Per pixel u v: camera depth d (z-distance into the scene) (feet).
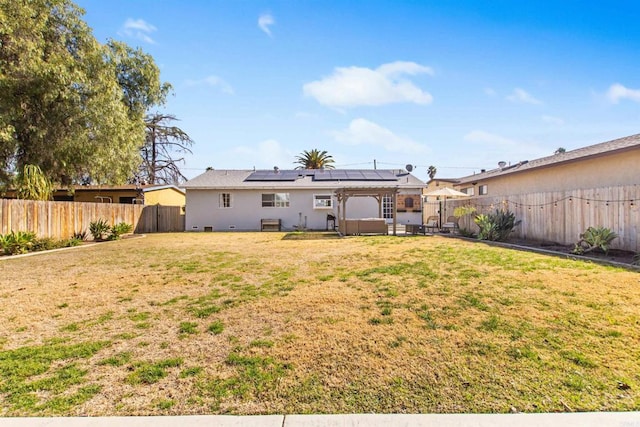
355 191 47.75
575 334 10.39
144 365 8.95
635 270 18.99
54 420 6.57
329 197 62.95
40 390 7.75
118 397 7.46
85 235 44.09
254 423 6.47
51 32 38.14
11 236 30.17
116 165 47.55
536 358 8.95
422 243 35.17
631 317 11.67
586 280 16.81
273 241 40.09
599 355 9.04
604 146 38.06
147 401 7.30
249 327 11.62
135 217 56.44
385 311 12.87
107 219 49.14
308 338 10.55
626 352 9.18
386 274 19.39
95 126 40.19
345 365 8.79
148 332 11.34
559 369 8.38
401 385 7.80
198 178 66.44
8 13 31.86
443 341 10.12
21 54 32.94
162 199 74.28
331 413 6.81
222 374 8.44
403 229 58.95
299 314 12.82
